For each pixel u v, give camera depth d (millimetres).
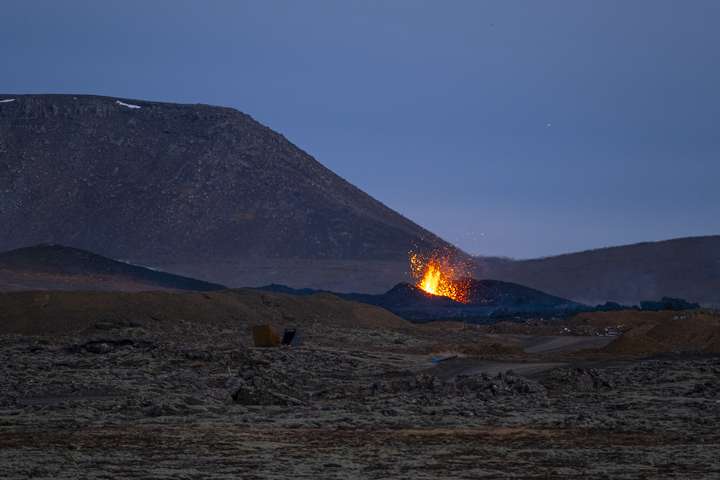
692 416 46406
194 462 33094
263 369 67750
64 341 89062
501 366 71938
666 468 32531
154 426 42688
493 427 43000
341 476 30750
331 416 46344
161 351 77688
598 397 54344
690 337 89375
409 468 32281
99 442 37500
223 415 46594
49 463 32406
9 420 44062
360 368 73438
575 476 31016
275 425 43219
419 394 54250
